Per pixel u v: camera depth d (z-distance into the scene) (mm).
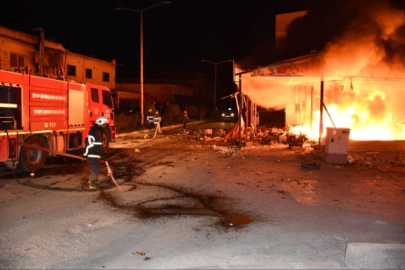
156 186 8773
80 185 8773
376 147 14359
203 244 5160
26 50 27328
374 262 4391
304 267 4363
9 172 10312
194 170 10961
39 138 10656
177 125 36812
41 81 10602
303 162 11852
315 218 6391
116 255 4789
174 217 6391
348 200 7617
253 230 5750
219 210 6840
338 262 4531
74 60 33812
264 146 16688
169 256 4746
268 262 4547
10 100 9578
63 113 11812
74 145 12734
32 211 6672
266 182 9312
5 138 9289
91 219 6238
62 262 4578
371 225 6031
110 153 14867
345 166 11688
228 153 14742
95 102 14094
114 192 8133
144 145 17938
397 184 9133
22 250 4938
